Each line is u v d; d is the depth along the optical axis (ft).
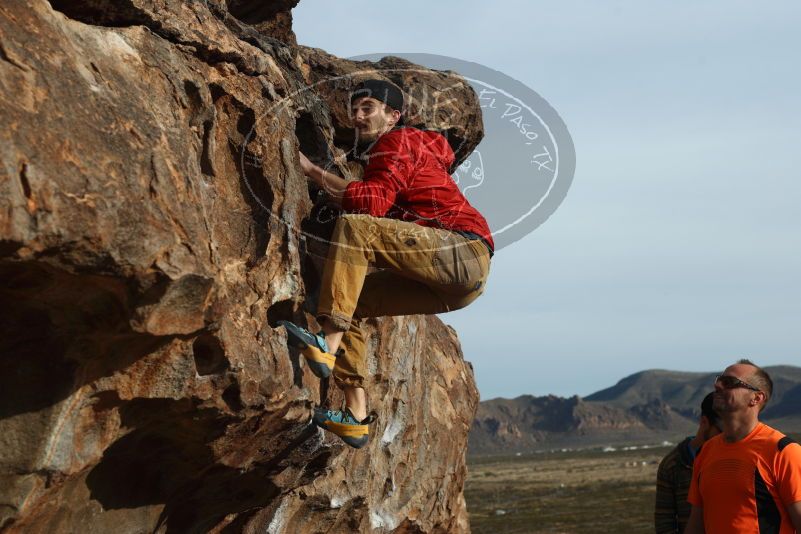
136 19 12.81
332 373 15.92
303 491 19.11
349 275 14.01
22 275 10.08
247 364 13.56
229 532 18.37
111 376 11.81
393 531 24.39
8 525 11.52
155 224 10.65
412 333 23.04
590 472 359.46
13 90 9.53
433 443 26.48
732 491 14.74
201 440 14.02
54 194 9.39
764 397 15.01
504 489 275.80
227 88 14.24
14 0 10.35
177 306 11.30
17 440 11.20
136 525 14.79
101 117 10.59
